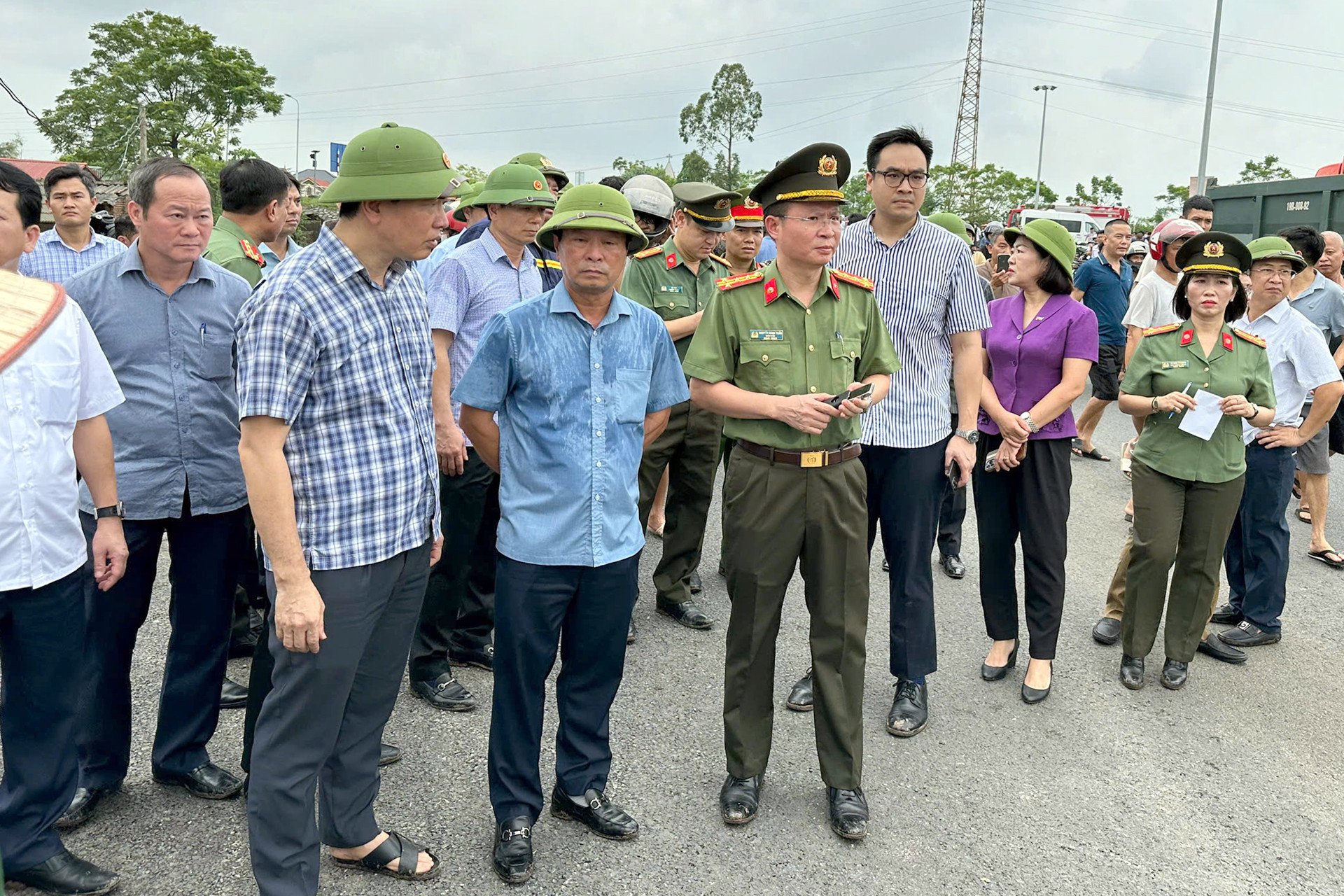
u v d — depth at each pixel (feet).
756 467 9.38
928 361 11.50
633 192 16.76
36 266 15.90
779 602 9.63
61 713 7.97
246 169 12.28
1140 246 34.55
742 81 189.06
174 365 9.03
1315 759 11.39
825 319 9.45
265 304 6.93
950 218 18.74
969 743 11.54
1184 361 12.95
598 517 8.64
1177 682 13.14
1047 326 12.46
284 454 7.12
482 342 8.64
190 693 9.49
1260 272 14.83
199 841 8.95
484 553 13.15
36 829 7.98
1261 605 14.64
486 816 9.64
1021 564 18.54
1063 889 8.80
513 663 8.68
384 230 7.25
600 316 8.81
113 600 9.02
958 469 11.32
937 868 9.05
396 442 7.66
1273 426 14.05
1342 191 29.55
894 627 11.91
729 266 16.38
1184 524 13.04
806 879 8.80
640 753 11.00
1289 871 9.20
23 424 7.44
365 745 8.36
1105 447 27.99
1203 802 10.38
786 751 11.23
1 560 7.36
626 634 9.17
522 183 11.94
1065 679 13.44
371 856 8.54
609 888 8.57
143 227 8.76
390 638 8.15
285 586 7.07
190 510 9.15
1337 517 21.61
